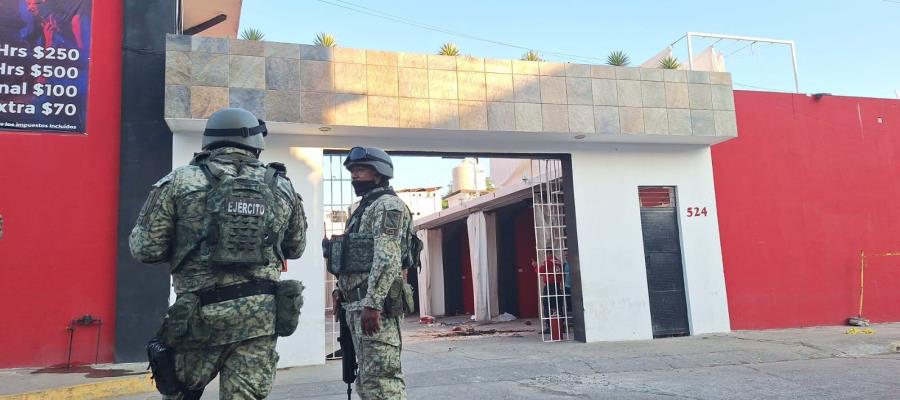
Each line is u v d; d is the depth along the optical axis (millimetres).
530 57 10625
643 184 10711
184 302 2426
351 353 3816
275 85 8367
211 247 2479
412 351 9312
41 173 8141
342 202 9227
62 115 8305
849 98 12500
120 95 8570
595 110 9891
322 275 8805
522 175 17141
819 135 12117
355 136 9242
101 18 8656
